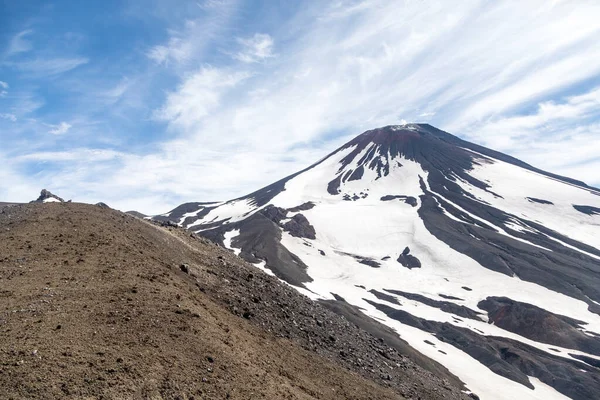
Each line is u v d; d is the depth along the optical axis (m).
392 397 25.86
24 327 14.52
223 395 14.38
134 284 20.41
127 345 14.95
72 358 13.27
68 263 21.55
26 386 11.46
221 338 18.53
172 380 13.89
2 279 18.53
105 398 11.95
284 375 19.80
